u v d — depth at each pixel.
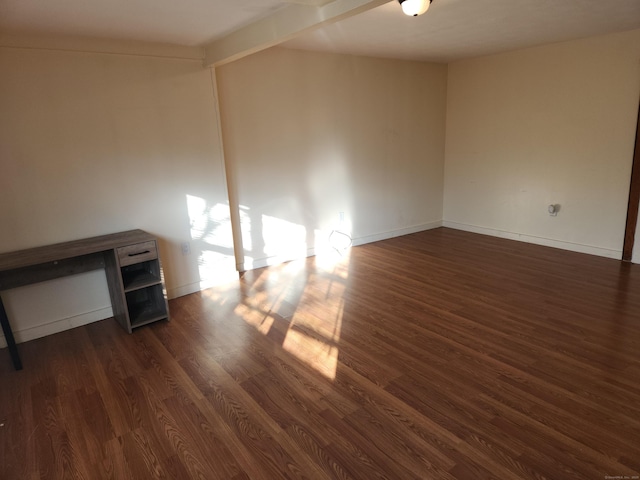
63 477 1.88
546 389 2.37
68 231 3.26
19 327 3.15
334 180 5.09
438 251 5.16
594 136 4.54
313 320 3.35
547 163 5.01
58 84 3.07
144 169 3.56
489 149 5.60
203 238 4.03
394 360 2.72
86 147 3.25
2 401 2.44
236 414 2.25
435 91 5.84
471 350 2.81
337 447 1.99
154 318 3.33
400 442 2.01
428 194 6.17
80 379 2.63
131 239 3.20
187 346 3.00
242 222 4.44
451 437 2.03
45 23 2.69
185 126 3.73
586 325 3.10
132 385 2.55
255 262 4.65
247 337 3.10
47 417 2.28
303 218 4.92
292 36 2.71
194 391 2.46
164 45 3.49
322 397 2.37
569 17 3.46
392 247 5.40
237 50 3.23
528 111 5.07
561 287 3.85
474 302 3.59
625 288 3.77
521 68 5.04
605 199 4.57
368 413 2.22
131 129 3.44
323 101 4.77
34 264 2.74
